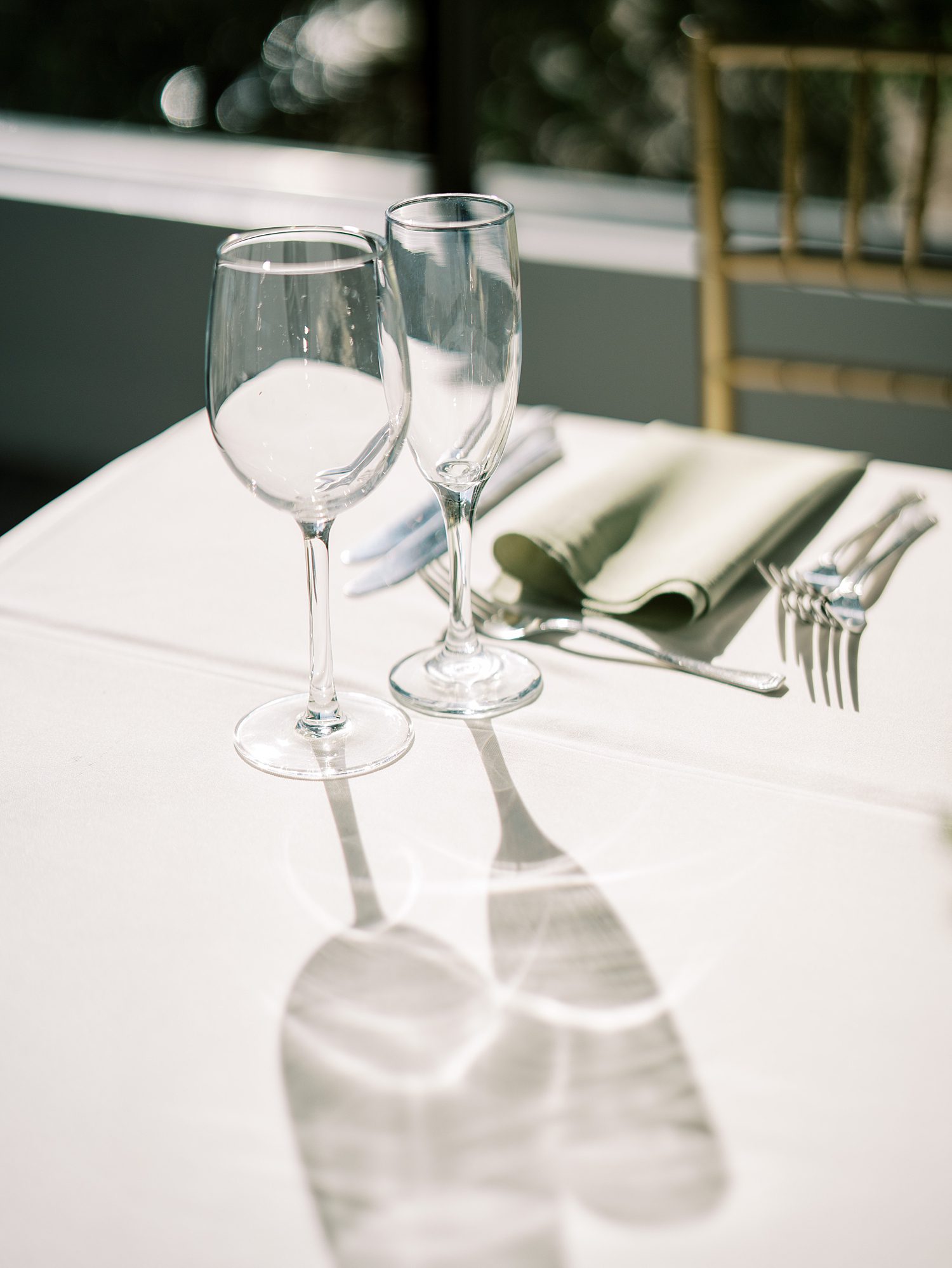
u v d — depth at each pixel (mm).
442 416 685
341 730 681
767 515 867
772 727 688
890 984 507
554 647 776
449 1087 461
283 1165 432
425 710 702
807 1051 476
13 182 2705
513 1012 495
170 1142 442
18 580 847
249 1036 487
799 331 2195
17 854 590
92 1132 447
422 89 2438
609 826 607
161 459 1041
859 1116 448
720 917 546
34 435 2920
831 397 2205
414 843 596
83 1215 418
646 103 2391
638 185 2471
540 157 2510
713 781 641
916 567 858
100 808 623
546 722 693
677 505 897
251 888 568
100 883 572
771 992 504
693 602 775
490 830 604
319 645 684
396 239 658
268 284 585
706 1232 406
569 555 809
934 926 540
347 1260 401
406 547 871
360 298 598
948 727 686
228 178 2680
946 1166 430
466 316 659
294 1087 462
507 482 963
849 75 2188
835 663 748
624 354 2361
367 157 2662
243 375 597
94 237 2648
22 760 660
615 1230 407
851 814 613
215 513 949
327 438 611
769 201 2328
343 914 550
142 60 2729
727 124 2301
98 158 2775
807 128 2250
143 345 2723
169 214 2562
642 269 2273
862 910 549
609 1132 442
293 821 612
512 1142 438
